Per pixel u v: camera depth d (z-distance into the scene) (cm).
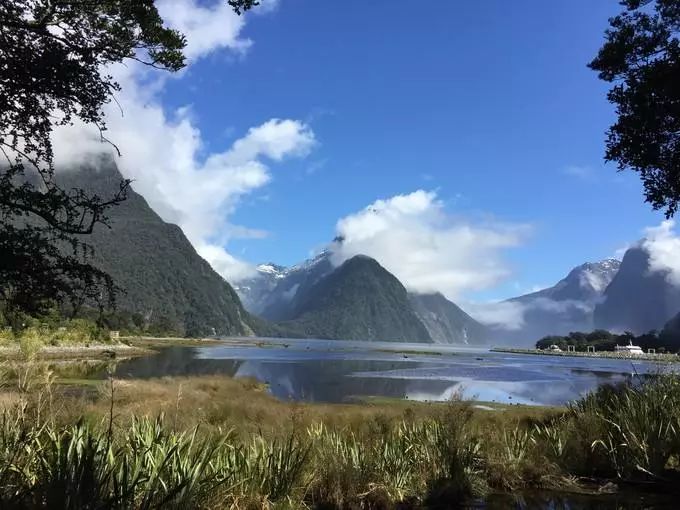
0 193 424
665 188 943
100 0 487
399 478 682
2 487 448
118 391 1761
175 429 636
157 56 533
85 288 441
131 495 442
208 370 5428
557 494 684
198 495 483
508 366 8606
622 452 758
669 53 898
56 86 450
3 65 430
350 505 622
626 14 984
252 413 1420
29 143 461
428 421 916
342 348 16062
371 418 1230
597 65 1008
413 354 12719
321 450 702
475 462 742
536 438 870
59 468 438
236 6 551
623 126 941
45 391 695
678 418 745
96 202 462
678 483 696
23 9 457
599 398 959
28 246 415
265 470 602
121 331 12594
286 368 6394
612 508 625
